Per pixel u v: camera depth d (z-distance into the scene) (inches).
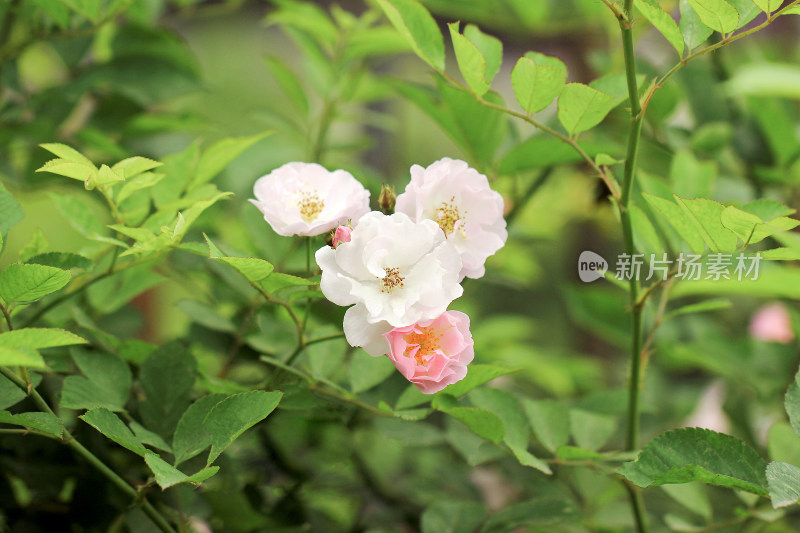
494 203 43.2
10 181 51.1
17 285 42.3
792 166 55.4
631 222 45.3
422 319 41.7
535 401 46.8
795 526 52.0
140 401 45.1
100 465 43.2
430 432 48.3
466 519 46.9
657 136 53.9
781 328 67.3
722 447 42.4
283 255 49.3
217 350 49.0
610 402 49.4
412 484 52.7
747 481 42.2
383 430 47.9
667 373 66.8
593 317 61.3
